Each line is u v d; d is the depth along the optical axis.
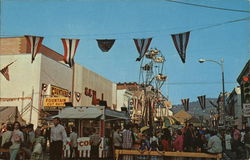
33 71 27.58
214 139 12.74
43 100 27.11
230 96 58.66
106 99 44.84
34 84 27.33
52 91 28.28
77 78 34.84
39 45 14.11
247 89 13.13
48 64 28.88
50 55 35.88
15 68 27.97
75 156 15.42
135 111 46.75
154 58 34.41
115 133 14.88
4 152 13.27
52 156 12.01
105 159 16.22
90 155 15.64
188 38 12.90
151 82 34.28
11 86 27.72
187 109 39.06
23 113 26.91
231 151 17.88
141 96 49.72
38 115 26.59
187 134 14.40
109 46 13.77
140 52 13.58
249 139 16.47
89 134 16.38
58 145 11.98
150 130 20.83
